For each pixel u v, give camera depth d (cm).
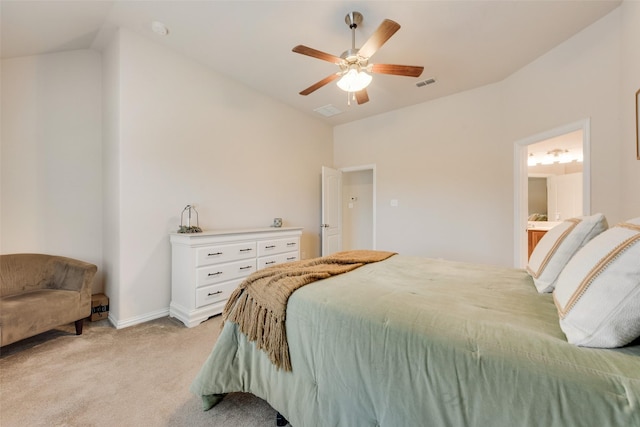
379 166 461
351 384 108
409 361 94
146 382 171
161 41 271
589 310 80
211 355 149
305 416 119
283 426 137
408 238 426
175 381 173
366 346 105
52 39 252
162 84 279
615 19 221
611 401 63
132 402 154
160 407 150
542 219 477
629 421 61
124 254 255
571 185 447
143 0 217
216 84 326
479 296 125
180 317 268
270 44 274
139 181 264
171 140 287
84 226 287
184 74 296
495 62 301
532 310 107
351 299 122
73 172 282
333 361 114
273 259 334
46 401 153
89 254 289
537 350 77
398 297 121
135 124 260
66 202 278
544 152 441
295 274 156
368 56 214
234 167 348
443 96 389
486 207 356
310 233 473
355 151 493
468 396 81
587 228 126
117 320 253
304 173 458
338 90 376
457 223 380
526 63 304
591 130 240
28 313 201
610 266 81
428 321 99
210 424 138
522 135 314
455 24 241
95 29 257
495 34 254
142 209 266
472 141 367
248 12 229
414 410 90
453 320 97
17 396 157
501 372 77
